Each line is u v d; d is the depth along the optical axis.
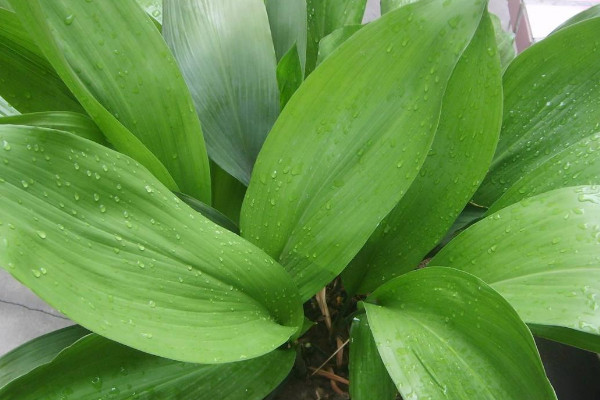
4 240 0.43
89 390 0.52
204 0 0.71
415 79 0.53
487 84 0.56
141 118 0.59
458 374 0.47
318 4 0.79
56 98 0.67
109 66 0.57
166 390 0.55
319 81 0.53
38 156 0.48
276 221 0.59
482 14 0.53
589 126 0.64
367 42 0.51
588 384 0.71
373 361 0.61
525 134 0.66
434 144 0.60
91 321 0.45
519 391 0.46
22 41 0.61
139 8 0.57
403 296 0.56
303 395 0.72
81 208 0.48
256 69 0.70
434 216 0.62
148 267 0.50
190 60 0.69
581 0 1.12
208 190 0.66
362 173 0.56
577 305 0.48
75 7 0.56
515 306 0.50
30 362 0.57
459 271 0.51
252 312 0.55
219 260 0.53
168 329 0.48
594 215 0.52
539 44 0.62
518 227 0.54
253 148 0.69
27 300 0.98
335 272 0.59
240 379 0.59
